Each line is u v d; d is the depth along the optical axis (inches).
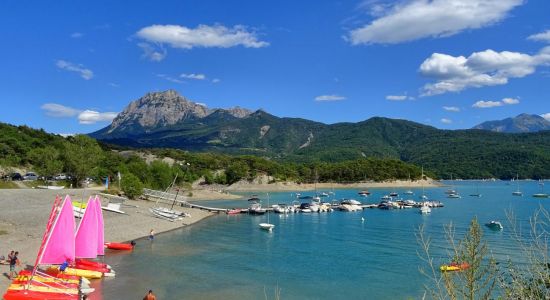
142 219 3476.9
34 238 2298.2
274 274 1943.9
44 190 4163.4
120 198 4330.7
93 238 1806.1
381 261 2217.0
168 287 1701.5
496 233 3112.7
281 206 5157.5
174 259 2229.3
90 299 1518.2
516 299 403.5
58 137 7751.0
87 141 5693.9
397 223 3912.4
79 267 1790.1
